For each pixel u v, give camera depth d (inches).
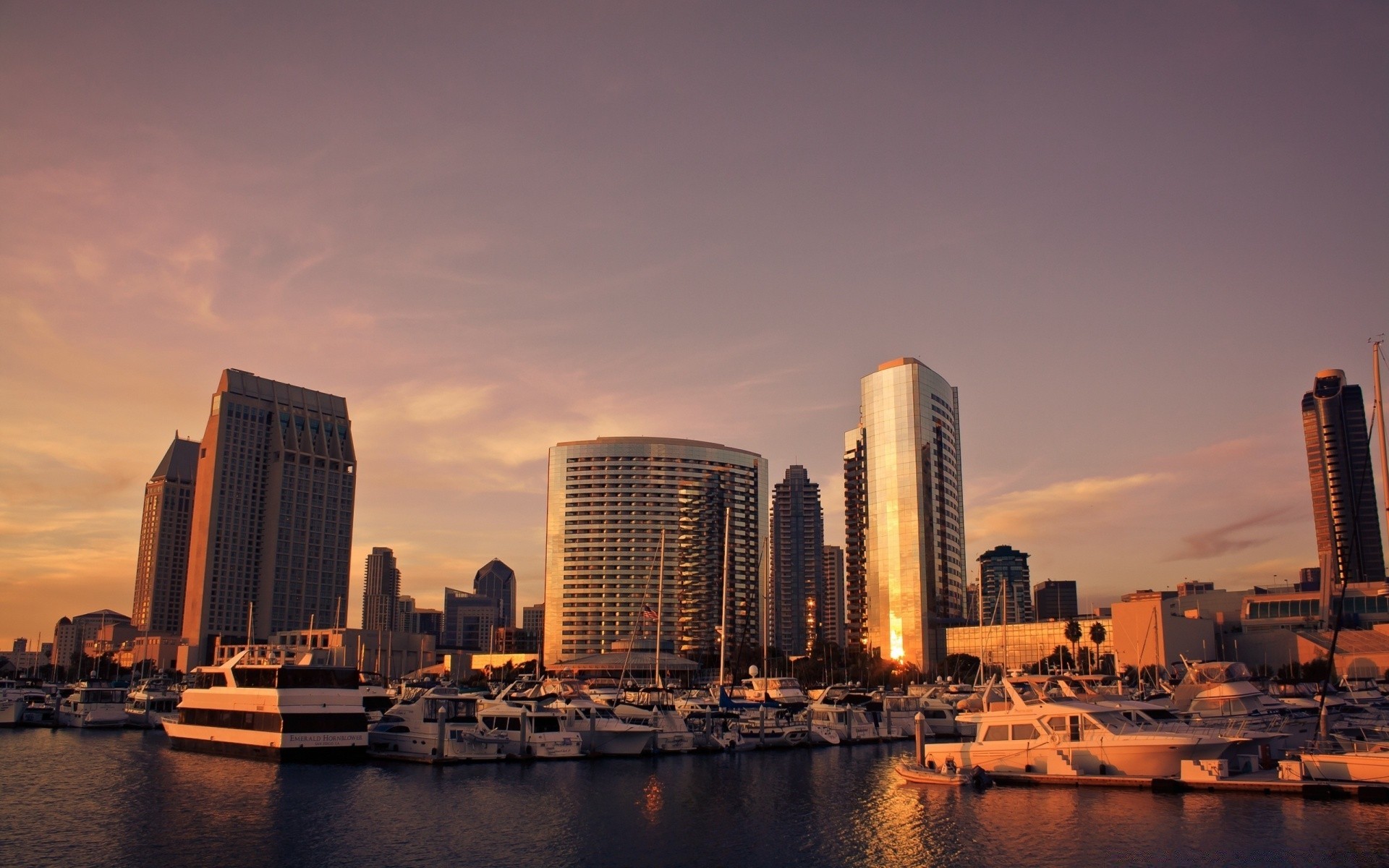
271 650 4163.4
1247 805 2723.9
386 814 2795.3
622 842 2500.0
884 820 2731.3
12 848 2380.7
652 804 3026.6
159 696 6013.8
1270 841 2345.0
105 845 2416.3
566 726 4261.8
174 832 2554.1
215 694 4114.2
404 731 3988.7
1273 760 3201.3
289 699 3782.0
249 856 2319.1
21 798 3024.1
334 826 2637.8
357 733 3873.0
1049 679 3895.2
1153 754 3075.8
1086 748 3157.0
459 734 3855.8
